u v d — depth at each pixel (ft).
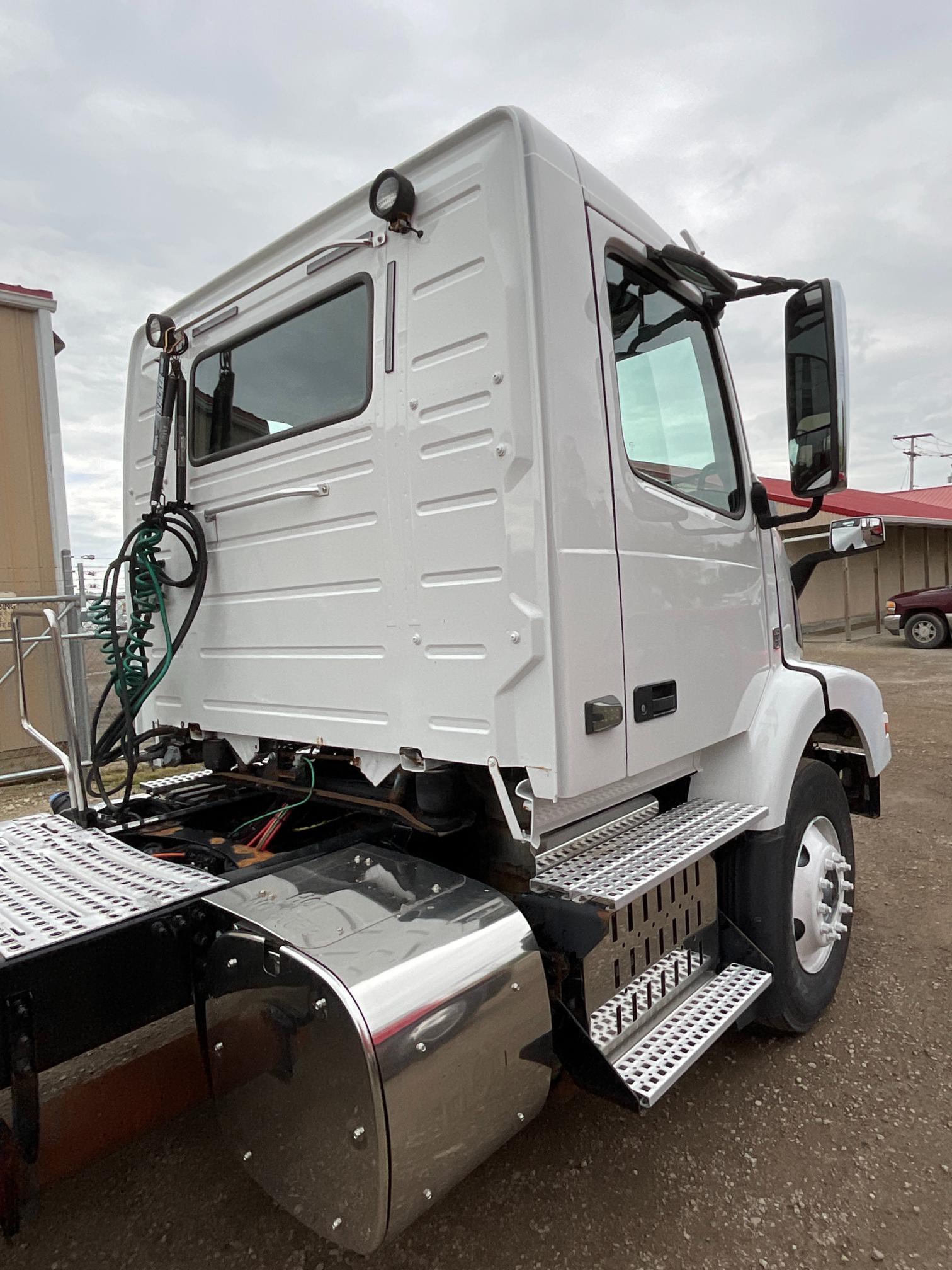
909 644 51.96
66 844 7.80
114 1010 5.74
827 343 7.88
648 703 7.26
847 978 11.52
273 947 5.52
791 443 8.29
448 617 6.79
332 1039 5.08
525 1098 5.92
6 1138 5.35
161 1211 7.53
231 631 9.18
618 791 7.79
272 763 9.14
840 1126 8.47
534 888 6.81
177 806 9.70
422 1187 5.16
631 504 7.16
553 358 6.29
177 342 9.60
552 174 6.47
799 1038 10.11
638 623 7.14
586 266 6.75
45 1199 7.68
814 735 12.03
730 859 8.99
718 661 8.57
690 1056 6.90
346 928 5.68
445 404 6.77
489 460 6.46
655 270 8.03
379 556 7.37
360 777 8.76
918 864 15.85
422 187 7.00
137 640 9.50
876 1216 7.27
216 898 6.20
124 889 6.43
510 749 6.42
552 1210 7.37
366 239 7.50
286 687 8.47
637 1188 7.63
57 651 8.18
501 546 6.40
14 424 24.88
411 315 7.08
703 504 8.56
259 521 8.66
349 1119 5.04
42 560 25.58
